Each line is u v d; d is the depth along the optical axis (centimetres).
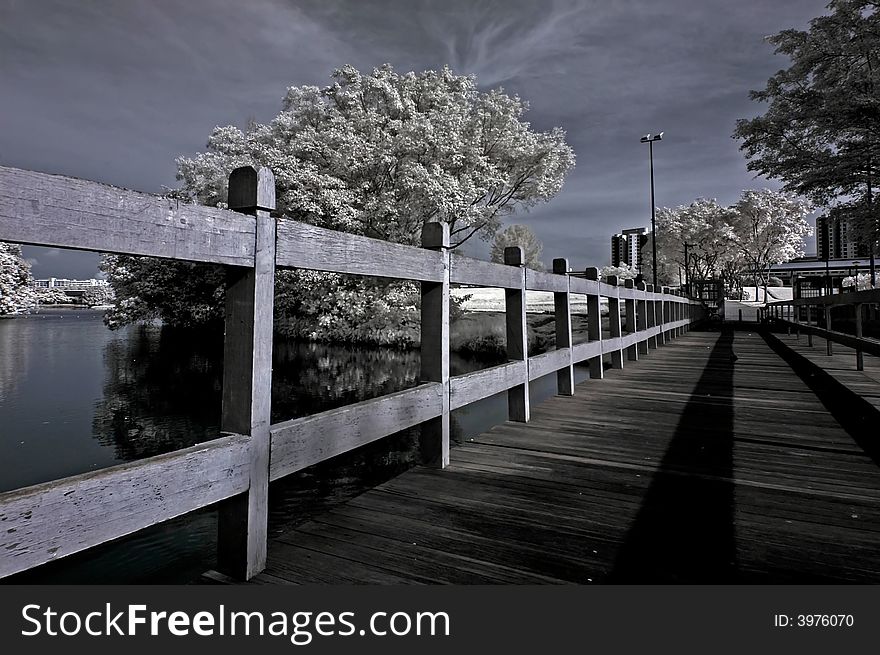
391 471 545
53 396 932
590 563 170
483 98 2020
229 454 150
